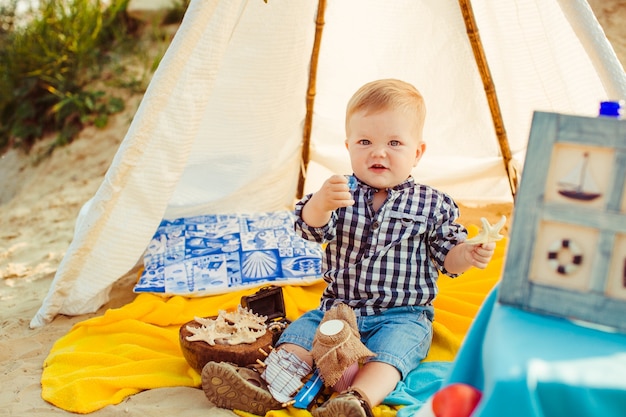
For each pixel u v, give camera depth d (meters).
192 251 2.74
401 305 2.03
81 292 2.53
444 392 1.13
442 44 2.96
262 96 2.95
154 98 2.32
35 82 5.01
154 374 2.05
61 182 4.45
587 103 2.72
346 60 3.04
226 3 2.31
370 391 1.77
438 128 3.22
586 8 2.23
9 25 5.51
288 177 3.32
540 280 1.16
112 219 2.46
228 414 1.81
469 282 2.58
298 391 1.83
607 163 1.14
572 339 1.09
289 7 2.73
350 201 1.86
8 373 2.15
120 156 2.36
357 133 2.08
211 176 3.08
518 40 2.77
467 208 3.47
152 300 2.51
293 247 2.78
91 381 1.98
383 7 2.86
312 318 2.04
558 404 1.01
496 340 1.10
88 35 5.21
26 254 3.57
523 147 3.15
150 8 5.37
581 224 1.14
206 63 2.37
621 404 0.99
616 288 1.12
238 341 1.98
